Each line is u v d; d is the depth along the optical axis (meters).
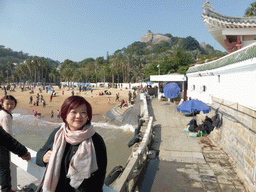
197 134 11.11
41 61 125.00
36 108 36.19
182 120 14.95
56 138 1.46
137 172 5.80
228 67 8.41
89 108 1.47
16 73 133.75
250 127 6.09
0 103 2.51
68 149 1.42
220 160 7.98
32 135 19.84
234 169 7.15
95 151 1.46
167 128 12.88
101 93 50.94
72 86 89.88
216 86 10.91
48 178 1.36
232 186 6.03
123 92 54.41
